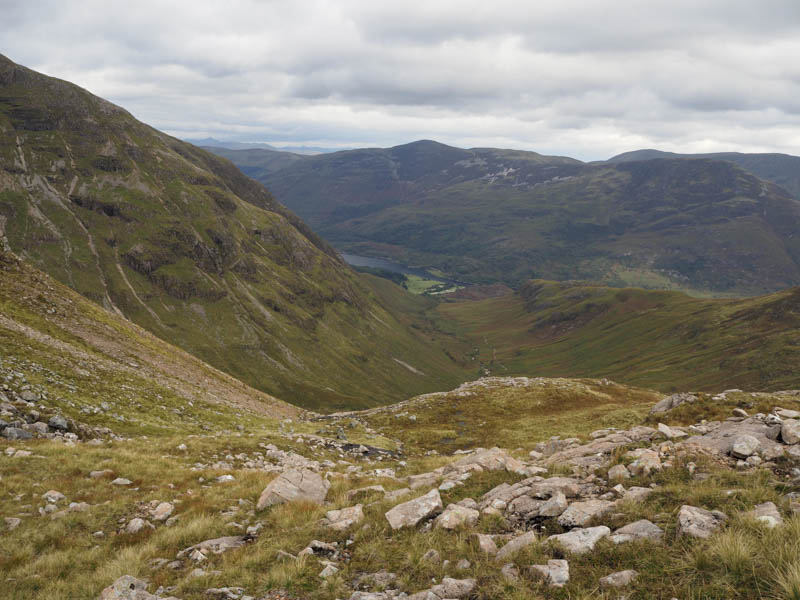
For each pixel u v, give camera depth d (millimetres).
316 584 9266
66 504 15516
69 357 38000
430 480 16875
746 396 27234
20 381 28266
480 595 7969
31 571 11164
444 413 54438
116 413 31203
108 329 53625
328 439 37312
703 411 25188
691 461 13086
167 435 30594
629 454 14703
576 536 9242
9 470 17406
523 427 46812
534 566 8398
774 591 6551
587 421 46062
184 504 16141
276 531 12703
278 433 37031
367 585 9055
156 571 10914
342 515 13023
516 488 13219
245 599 8898
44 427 23734
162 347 62625
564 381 66625
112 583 10086
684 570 7598
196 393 47094
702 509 9438
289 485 16328
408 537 10859
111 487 17516
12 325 38562
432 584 8688
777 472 11500
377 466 27688
